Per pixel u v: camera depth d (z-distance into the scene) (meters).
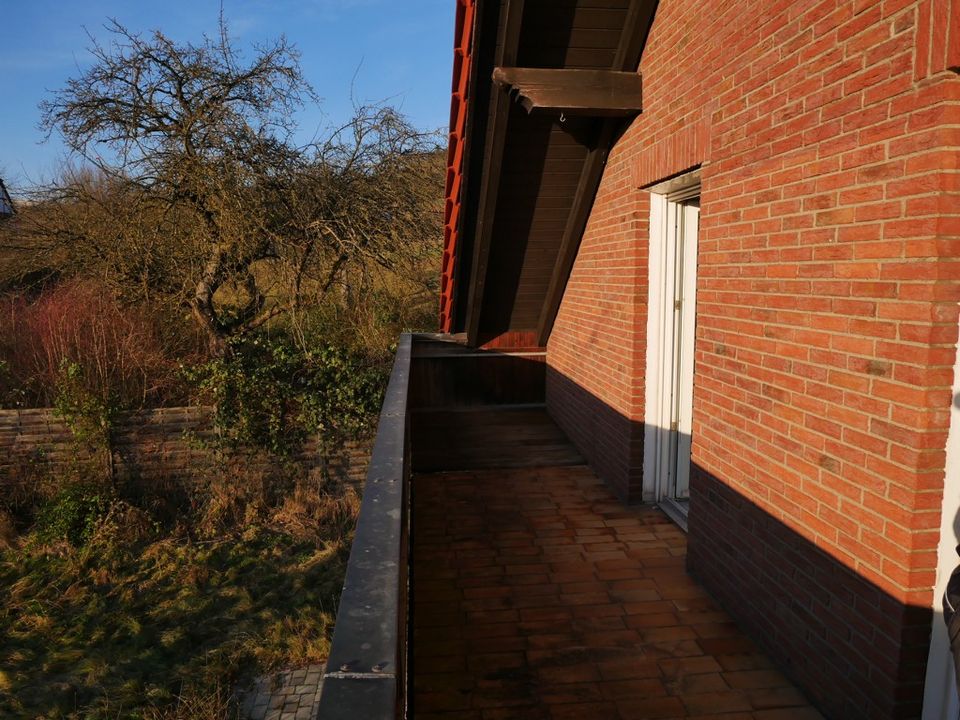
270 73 12.36
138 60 11.90
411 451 6.55
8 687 7.42
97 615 8.81
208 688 7.41
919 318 1.99
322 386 12.01
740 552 3.24
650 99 4.30
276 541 10.62
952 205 1.92
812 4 2.49
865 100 2.21
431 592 3.76
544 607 3.57
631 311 4.84
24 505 11.10
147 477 11.42
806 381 2.59
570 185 5.70
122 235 12.48
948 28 1.85
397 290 14.74
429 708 2.75
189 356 12.65
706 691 2.81
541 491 5.45
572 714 2.70
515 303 7.44
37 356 12.30
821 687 2.59
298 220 12.90
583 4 4.23
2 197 12.96
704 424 3.58
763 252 2.88
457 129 4.89
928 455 2.01
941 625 2.05
